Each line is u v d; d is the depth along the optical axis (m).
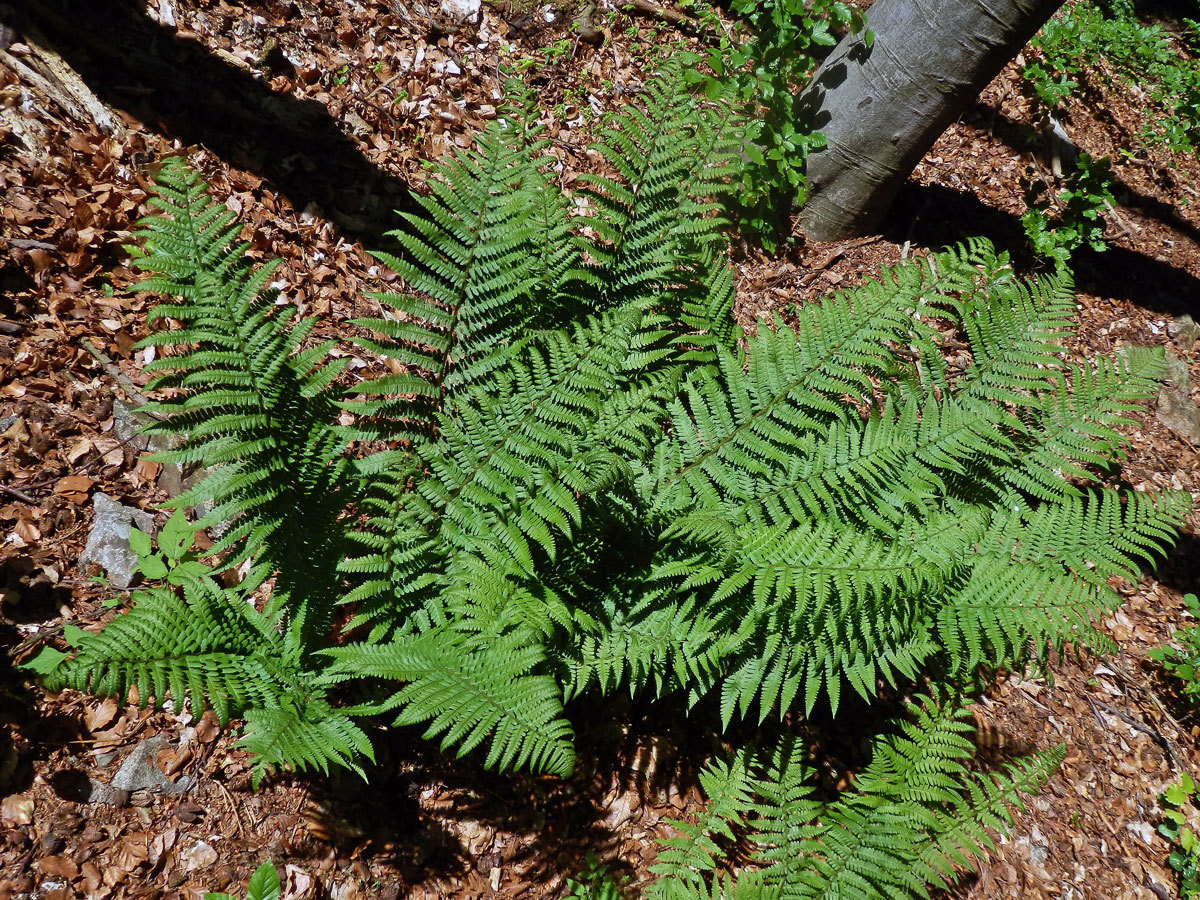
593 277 2.72
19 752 2.34
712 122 2.81
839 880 2.57
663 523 2.60
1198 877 3.06
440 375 2.57
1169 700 3.40
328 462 2.43
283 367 2.36
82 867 2.30
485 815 2.59
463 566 2.42
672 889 2.48
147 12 3.27
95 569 2.56
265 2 3.52
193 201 2.33
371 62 3.67
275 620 2.42
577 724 2.74
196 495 2.28
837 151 3.72
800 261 3.79
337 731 2.31
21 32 3.02
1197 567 3.75
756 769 2.81
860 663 2.54
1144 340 4.35
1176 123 5.79
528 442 2.46
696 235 2.81
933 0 3.49
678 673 2.48
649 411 2.62
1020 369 2.89
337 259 3.23
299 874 2.42
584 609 2.55
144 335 2.89
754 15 3.78
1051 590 2.60
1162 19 7.60
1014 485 2.91
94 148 3.04
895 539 2.56
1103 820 3.10
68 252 2.89
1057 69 5.18
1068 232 4.23
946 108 3.60
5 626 2.44
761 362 2.66
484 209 2.51
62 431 2.67
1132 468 3.85
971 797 2.78
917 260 2.93
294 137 3.36
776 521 2.56
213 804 2.43
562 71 4.02
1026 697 3.23
